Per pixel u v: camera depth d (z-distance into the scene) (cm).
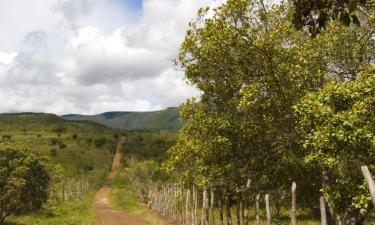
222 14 1484
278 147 1556
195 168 2086
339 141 1002
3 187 2438
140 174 5831
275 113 1509
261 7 1473
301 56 1375
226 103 1653
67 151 11775
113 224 3219
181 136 2081
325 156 1066
